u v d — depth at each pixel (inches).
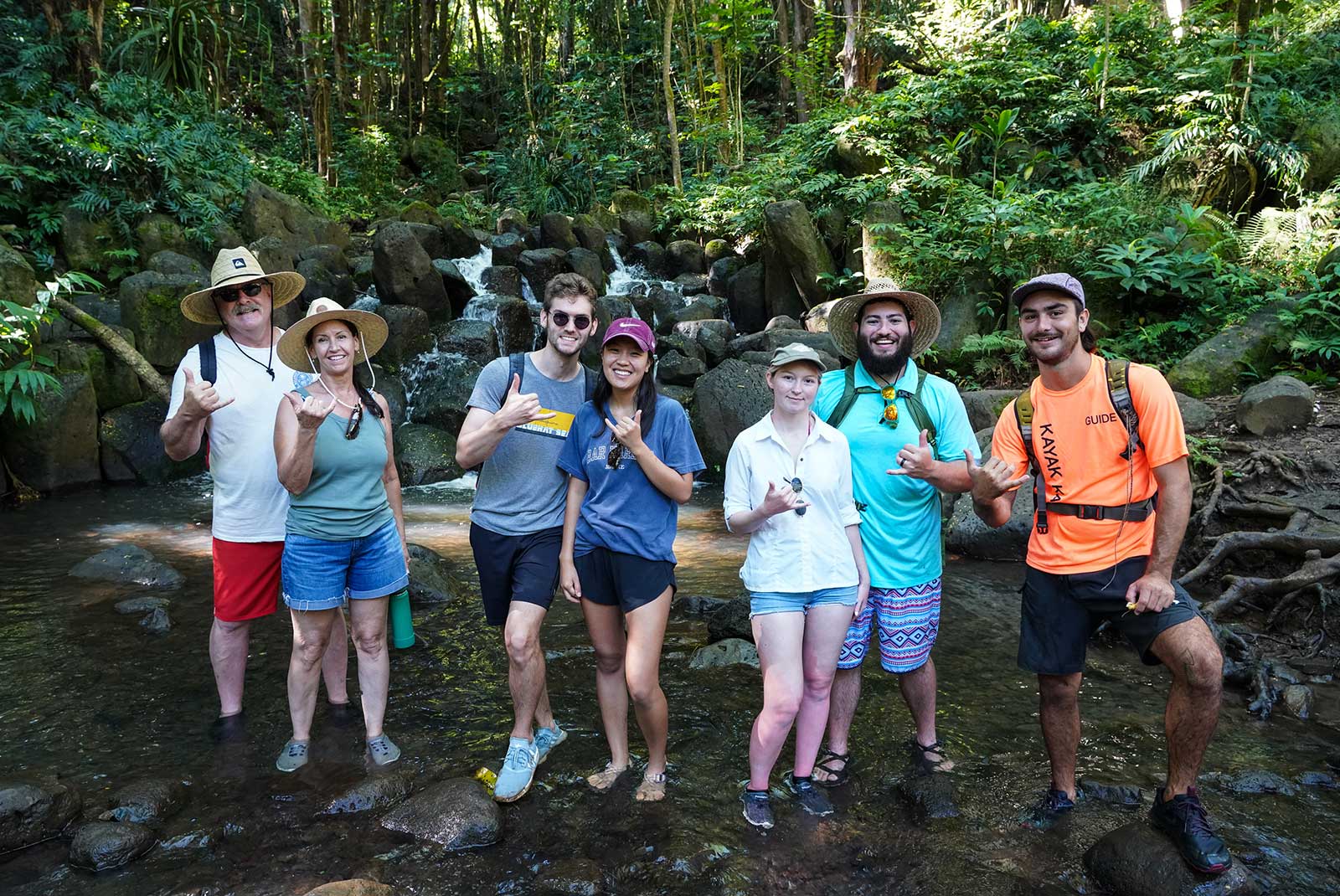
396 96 787.4
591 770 122.6
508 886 97.5
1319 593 166.9
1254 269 344.5
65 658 163.3
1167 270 327.0
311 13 639.1
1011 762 123.8
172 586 207.5
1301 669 156.3
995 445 111.1
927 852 102.8
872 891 96.2
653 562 109.5
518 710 115.4
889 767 122.8
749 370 354.3
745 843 104.8
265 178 507.2
